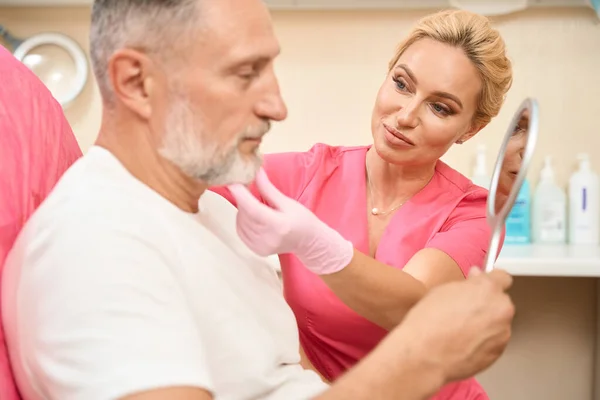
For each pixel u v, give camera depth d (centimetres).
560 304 214
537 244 202
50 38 209
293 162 140
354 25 210
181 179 90
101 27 83
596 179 200
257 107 85
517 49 208
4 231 88
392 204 137
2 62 105
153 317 70
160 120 84
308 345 137
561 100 209
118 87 83
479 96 127
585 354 214
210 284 86
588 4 200
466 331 80
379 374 74
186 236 86
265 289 99
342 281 102
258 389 89
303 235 93
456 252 123
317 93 214
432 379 77
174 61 81
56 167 106
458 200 136
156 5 79
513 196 90
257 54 82
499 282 87
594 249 190
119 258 72
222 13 80
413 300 110
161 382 66
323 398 71
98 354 67
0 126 95
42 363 71
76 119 215
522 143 109
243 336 88
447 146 127
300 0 205
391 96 125
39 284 72
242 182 89
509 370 217
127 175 86
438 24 123
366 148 144
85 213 75
